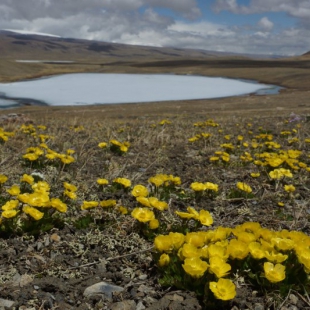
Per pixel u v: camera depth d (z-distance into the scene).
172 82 131.75
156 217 5.44
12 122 19.56
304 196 7.55
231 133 16.28
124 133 14.89
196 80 144.75
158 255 4.23
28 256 4.60
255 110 42.84
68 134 14.24
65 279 4.25
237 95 85.00
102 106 58.47
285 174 7.53
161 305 3.64
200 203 6.87
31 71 172.75
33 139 12.25
